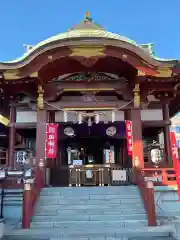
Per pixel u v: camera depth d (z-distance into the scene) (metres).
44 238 10.49
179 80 16.67
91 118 18.09
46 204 13.25
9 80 16.19
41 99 16.73
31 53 15.37
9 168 16.22
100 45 15.24
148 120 17.98
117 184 18.20
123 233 10.58
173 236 10.33
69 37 14.95
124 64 16.09
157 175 15.41
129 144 16.58
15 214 14.08
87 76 17.36
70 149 20.39
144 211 12.68
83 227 11.52
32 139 21.59
